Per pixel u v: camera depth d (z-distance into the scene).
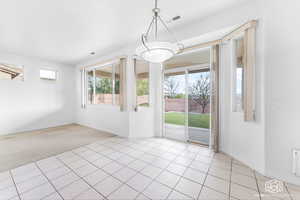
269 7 1.75
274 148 1.76
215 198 1.47
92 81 4.89
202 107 3.13
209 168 2.08
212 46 2.72
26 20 2.29
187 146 3.01
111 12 2.12
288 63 1.65
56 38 3.02
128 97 3.58
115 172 1.98
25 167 2.12
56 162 2.28
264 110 1.81
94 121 4.68
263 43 1.80
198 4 1.99
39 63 4.56
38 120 4.54
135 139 3.50
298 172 1.62
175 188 1.64
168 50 1.47
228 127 2.55
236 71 2.46
